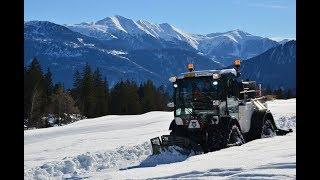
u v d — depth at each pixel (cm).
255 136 1488
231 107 1413
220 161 880
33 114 7944
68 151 1673
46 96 8619
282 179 582
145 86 12125
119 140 1938
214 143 1329
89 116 9500
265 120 1573
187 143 1303
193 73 1402
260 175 625
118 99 10669
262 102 1620
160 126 2636
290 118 2431
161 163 1271
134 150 1487
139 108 10669
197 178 680
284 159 759
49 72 9588
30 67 8444
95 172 1158
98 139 2053
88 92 9638
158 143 1331
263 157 853
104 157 1381
